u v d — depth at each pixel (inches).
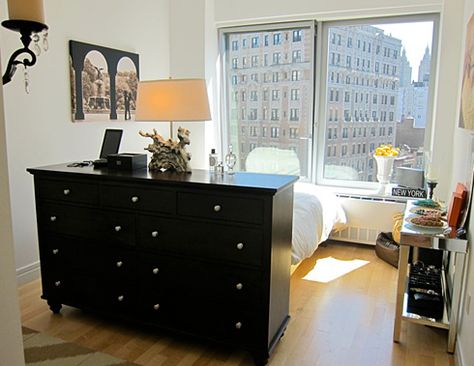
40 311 109.9
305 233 124.3
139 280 96.4
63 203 102.0
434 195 147.2
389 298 120.2
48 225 105.0
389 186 169.3
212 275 88.6
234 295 87.2
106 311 101.8
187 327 93.2
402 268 94.6
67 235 103.0
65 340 96.3
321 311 112.1
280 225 87.7
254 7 175.9
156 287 94.7
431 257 128.6
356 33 168.1
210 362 88.9
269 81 183.9
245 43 185.3
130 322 100.7
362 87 171.0
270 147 189.5
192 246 89.3
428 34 157.8
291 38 175.9
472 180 90.4
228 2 180.1
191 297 91.5
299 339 98.0
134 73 165.8
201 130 186.4
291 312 111.3
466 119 103.8
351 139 176.4
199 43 180.5
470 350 77.9
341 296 121.4
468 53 107.3
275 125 186.5
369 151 174.4
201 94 94.9
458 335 91.0
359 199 164.1
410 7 153.3
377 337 99.5
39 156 128.3
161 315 95.4
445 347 95.9
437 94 144.7
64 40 133.9
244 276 85.7
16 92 119.5
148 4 171.0
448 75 142.5
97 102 148.7
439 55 144.7
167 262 92.5
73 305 105.9
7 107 117.3
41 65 126.5
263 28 179.5
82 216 100.3
